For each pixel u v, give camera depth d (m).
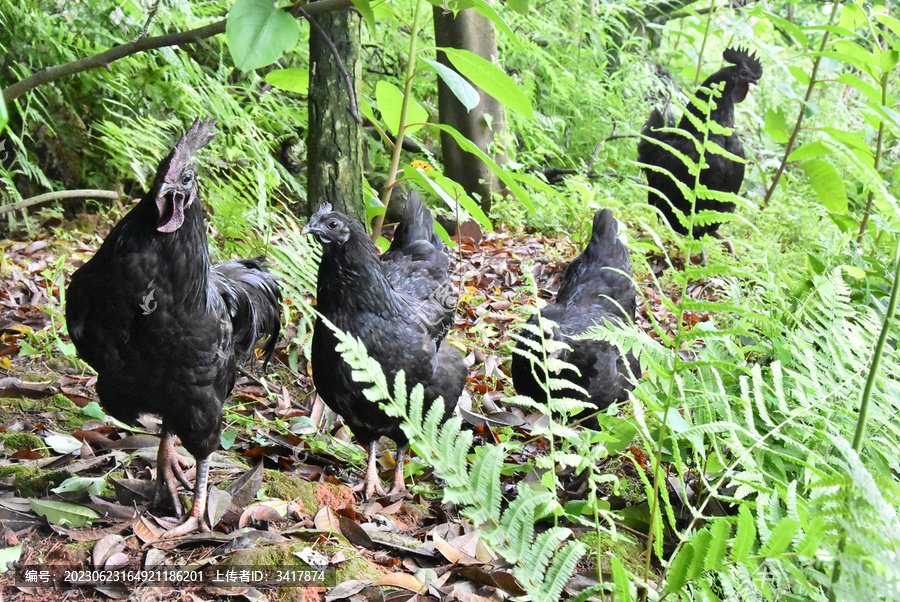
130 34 6.89
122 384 2.93
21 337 4.57
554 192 4.46
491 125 7.46
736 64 7.00
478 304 5.85
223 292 3.34
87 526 2.84
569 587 2.83
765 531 2.09
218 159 6.26
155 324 2.72
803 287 3.88
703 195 2.38
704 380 3.06
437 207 7.49
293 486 3.29
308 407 4.33
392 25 8.48
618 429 3.08
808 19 12.03
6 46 6.27
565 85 9.73
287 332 4.95
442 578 2.77
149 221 2.66
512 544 1.96
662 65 12.05
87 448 3.41
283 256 4.68
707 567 1.95
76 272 2.80
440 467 1.93
